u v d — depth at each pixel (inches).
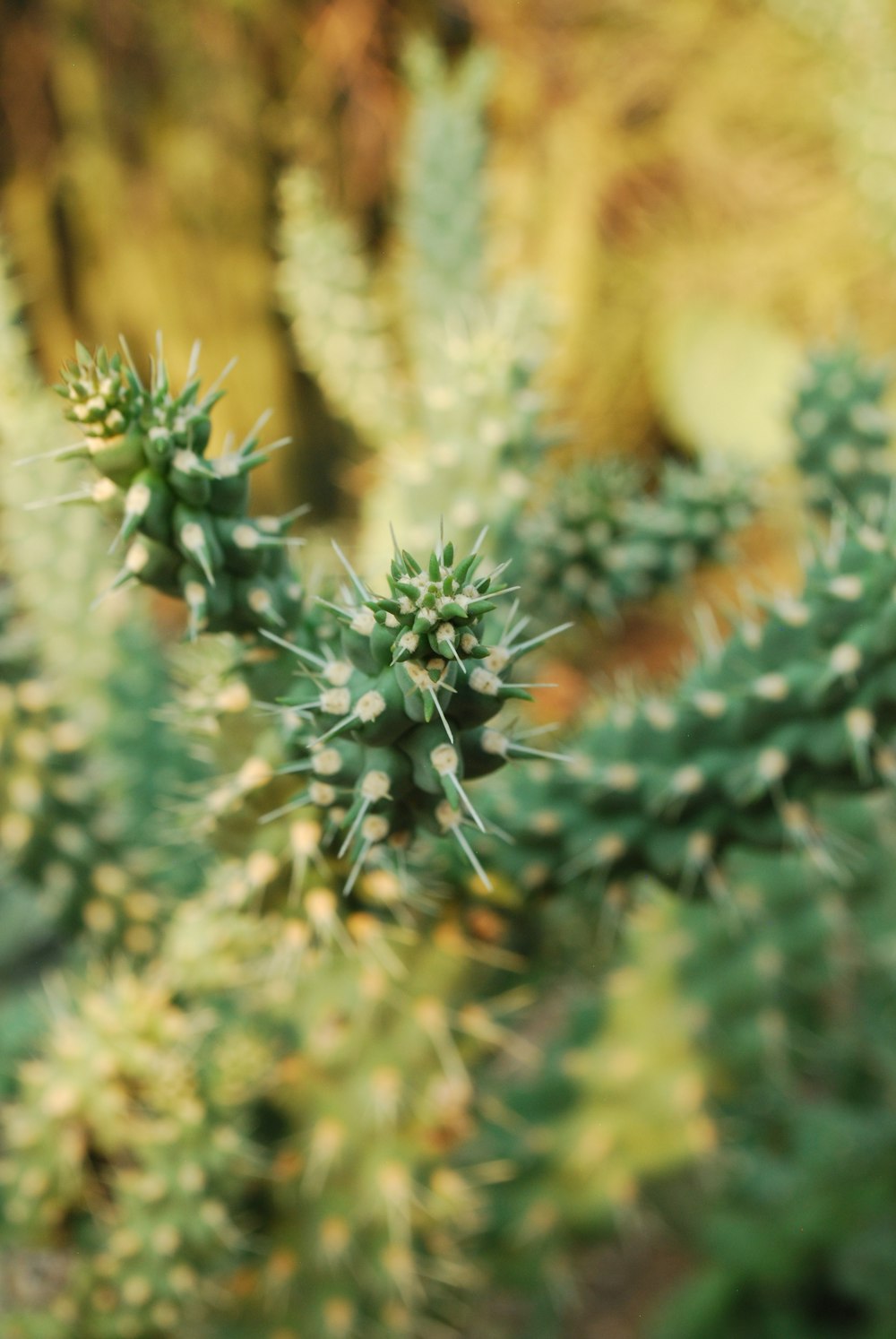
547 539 19.7
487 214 25.8
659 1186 28.8
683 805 16.8
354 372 25.3
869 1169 28.0
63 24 50.7
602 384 60.9
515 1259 23.6
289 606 14.9
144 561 14.2
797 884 23.5
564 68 57.3
